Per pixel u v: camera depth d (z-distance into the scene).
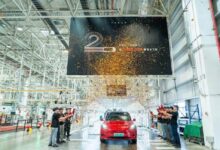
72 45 7.80
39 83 20.27
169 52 7.68
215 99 6.44
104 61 7.60
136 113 22.78
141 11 10.05
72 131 13.34
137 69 7.50
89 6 9.10
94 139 8.83
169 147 6.59
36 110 19.70
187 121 9.27
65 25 11.04
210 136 6.25
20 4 8.41
